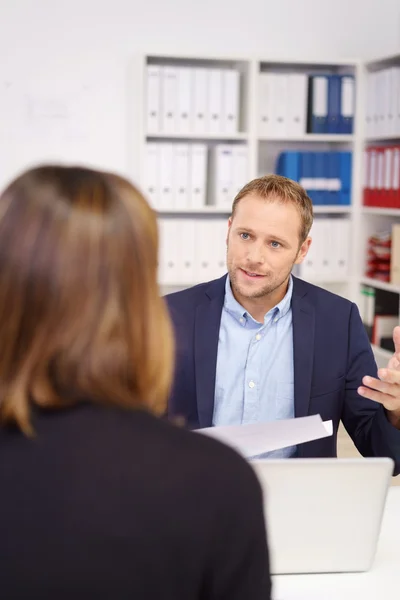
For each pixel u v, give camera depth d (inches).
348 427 70.0
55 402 24.8
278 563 48.4
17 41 164.2
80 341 24.6
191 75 163.0
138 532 23.7
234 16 174.9
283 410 68.4
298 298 69.6
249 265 64.9
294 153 170.7
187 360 67.7
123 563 23.5
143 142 162.2
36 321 24.6
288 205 65.2
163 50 171.5
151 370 26.1
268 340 68.6
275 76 168.1
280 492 46.2
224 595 25.4
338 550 48.4
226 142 177.0
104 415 25.0
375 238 175.5
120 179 27.0
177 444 25.2
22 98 165.9
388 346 173.8
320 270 175.9
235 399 68.2
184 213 177.9
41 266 24.6
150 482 24.2
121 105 170.7
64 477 23.8
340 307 70.6
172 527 24.0
